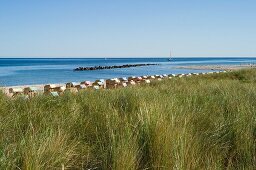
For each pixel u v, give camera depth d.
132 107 5.75
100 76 48.78
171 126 3.89
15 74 54.12
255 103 6.78
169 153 3.37
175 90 10.43
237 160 3.75
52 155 3.30
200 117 5.07
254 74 24.12
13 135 4.00
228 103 6.51
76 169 3.54
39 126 4.43
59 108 5.86
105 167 3.39
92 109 5.57
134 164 3.28
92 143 4.12
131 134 3.71
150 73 57.12
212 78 22.81
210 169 3.29
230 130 4.48
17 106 5.84
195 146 3.71
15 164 3.14
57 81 35.97
